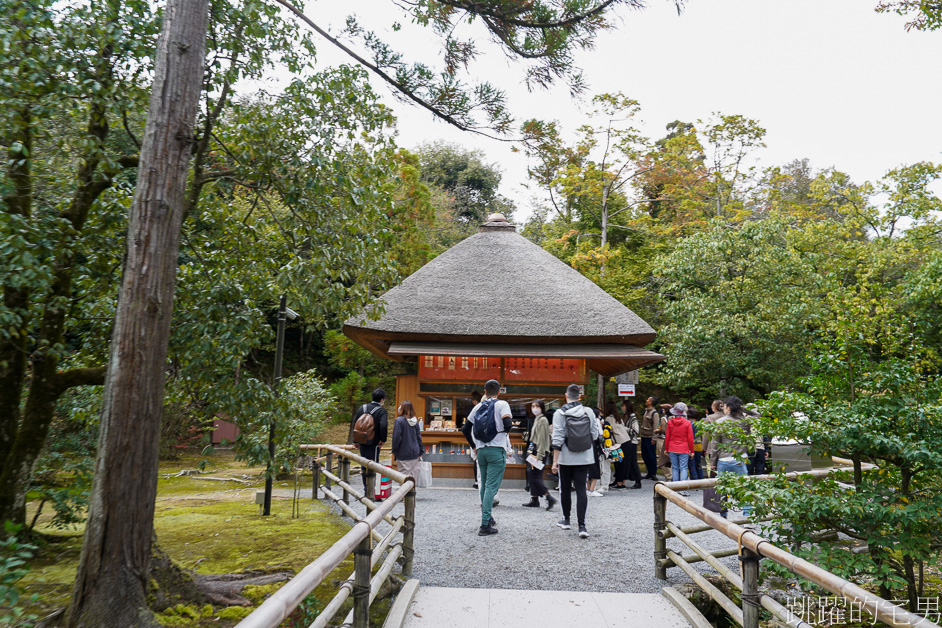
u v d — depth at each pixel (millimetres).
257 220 6363
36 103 4586
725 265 15562
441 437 10969
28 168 4781
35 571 5020
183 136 3791
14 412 5246
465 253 12852
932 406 4465
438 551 5746
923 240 17625
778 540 4730
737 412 7594
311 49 5578
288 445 8336
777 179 25766
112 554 3477
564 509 6730
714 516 3855
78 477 5848
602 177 23000
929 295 12945
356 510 8305
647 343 11523
